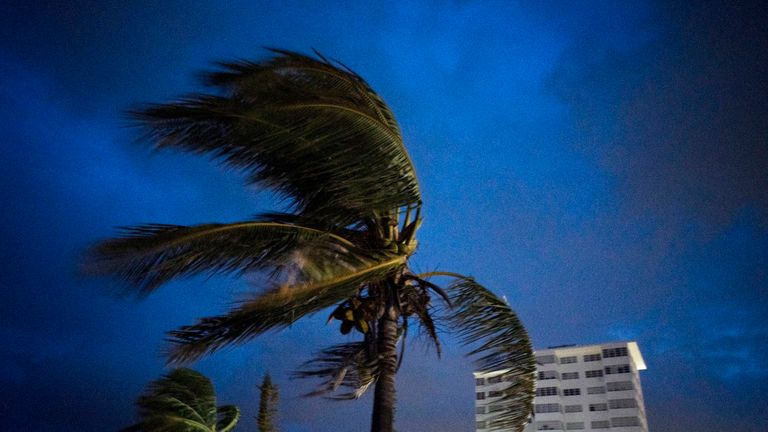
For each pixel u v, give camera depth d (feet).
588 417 292.61
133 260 29.43
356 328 36.29
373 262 32.63
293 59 32.55
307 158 34.17
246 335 31.17
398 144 33.24
